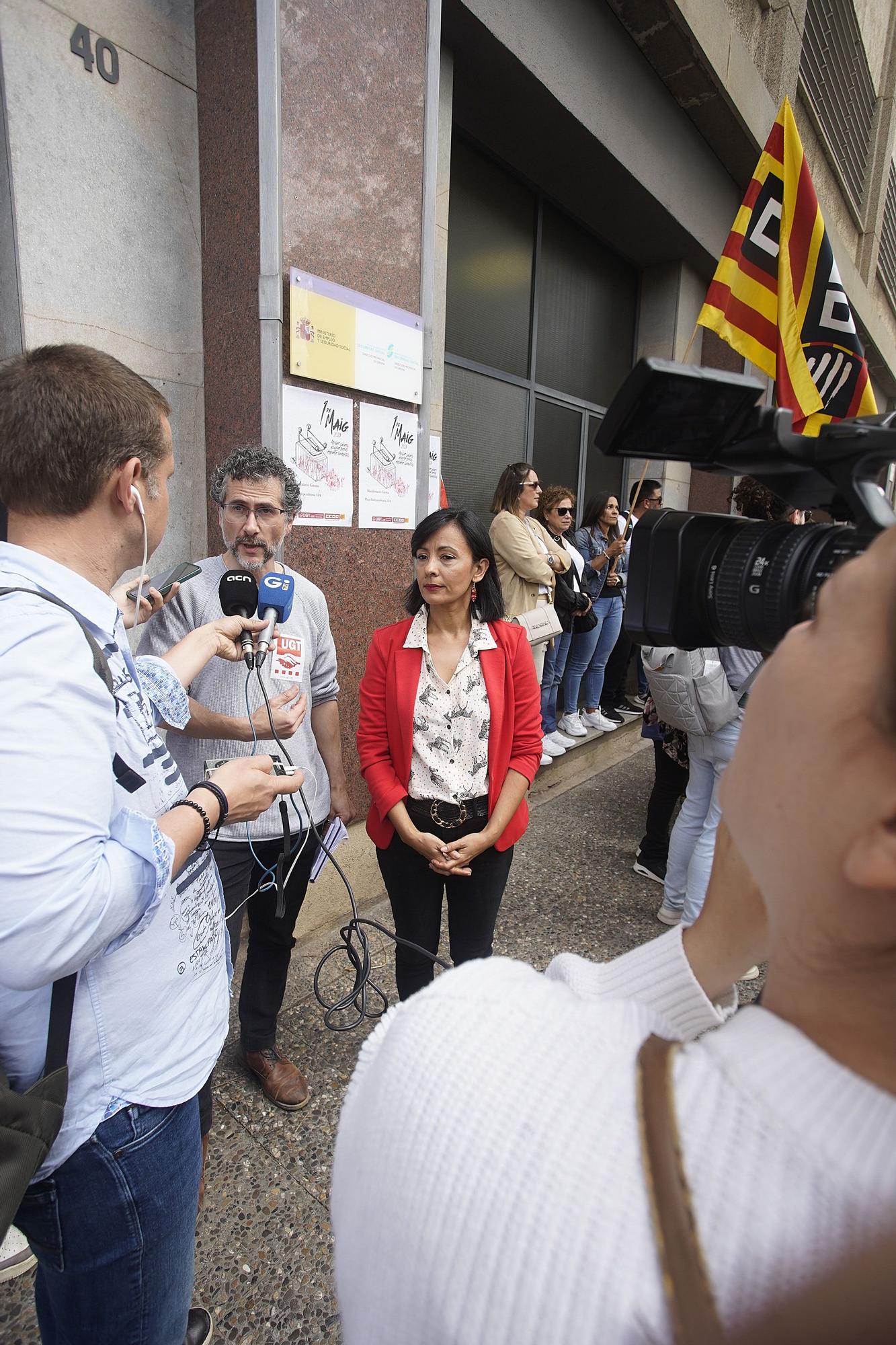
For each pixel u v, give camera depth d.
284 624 1.92
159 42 2.22
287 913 2.06
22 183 1.97
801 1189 0.31
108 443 0.95
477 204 4.26
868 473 0.56
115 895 0.84
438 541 1.91
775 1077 0.34
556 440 5.46
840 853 0.34
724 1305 0.30
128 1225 0.99
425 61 2.63
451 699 1.96
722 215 5.96
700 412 0.58
